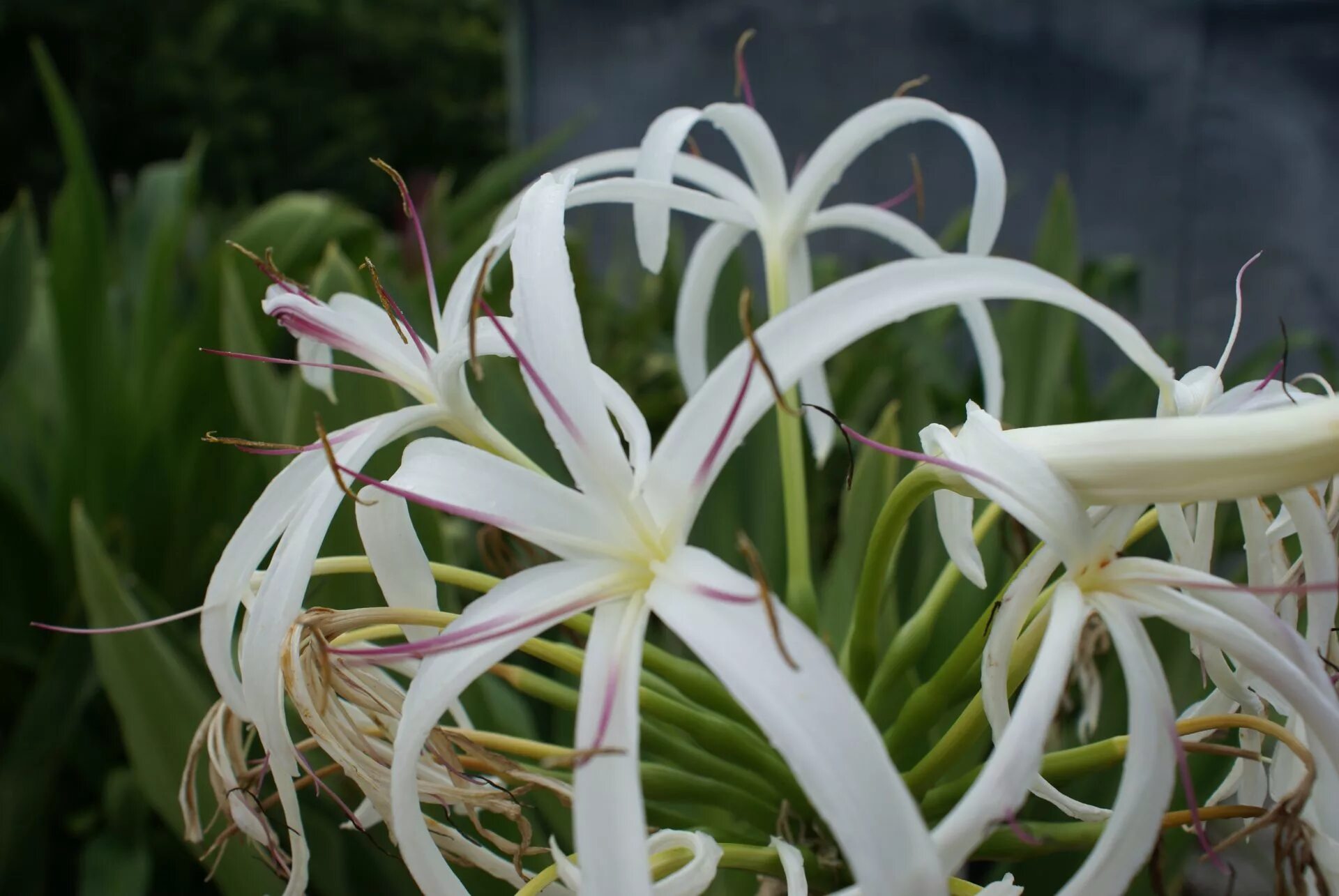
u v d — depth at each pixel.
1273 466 0.23
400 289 0.60
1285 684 0.24
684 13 1.79
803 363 0.27
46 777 0.55
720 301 0.64
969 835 0.23
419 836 0.26
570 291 0.27
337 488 0.29
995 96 1.63
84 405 0.67
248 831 0.33
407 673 0.32
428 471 0.27
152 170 0.90
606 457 0.27
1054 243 0.61
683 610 0.24
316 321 0.34
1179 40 1.54
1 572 0.65
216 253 0.70
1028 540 0.43
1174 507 0.28
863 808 0.22
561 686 0.35
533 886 0.28
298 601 0.28
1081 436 0.25
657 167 0.37
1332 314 1.52
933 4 1.64
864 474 0.54
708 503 0.57
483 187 0.96
